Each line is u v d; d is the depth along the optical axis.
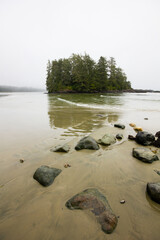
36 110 10.16
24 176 2.40
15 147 3.61
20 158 3.02
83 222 1.54
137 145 3.75
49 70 55.97
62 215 1.64
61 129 5.32
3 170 2.57
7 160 2.94
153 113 8.60
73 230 1.47
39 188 2.12
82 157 3.08
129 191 2.06
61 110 10.13
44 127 5.58
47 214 1.66
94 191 1.96
